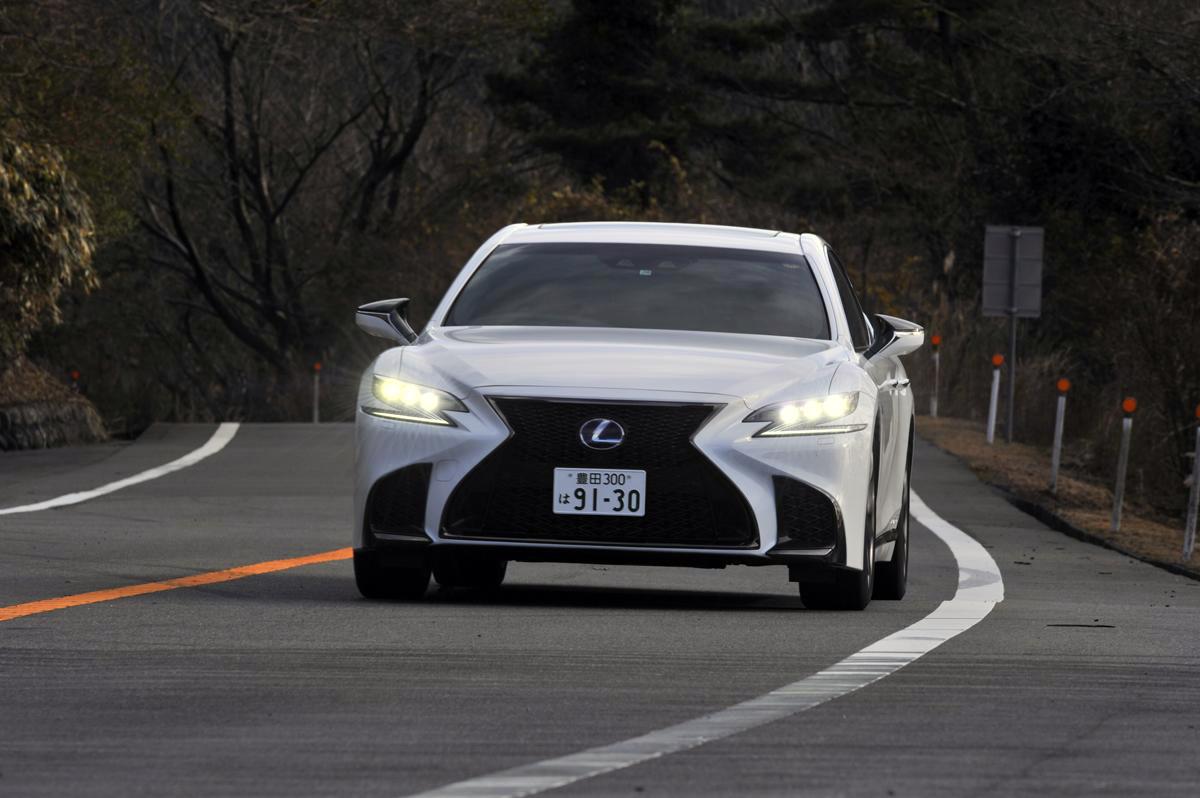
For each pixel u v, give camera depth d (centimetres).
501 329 3612
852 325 3794
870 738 2094
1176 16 14262
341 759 1944
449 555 3334
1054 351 15000
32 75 11981
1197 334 10125
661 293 3734
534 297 3734
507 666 2608
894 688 2456
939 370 14550
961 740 2094
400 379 3388
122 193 14912
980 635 3058
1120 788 1853
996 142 17388
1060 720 2242
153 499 6762
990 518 6831
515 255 3881
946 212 18475
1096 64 14988
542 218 18175
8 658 2633
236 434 10575
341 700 2312
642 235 3956
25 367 10694
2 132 10062
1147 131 15612
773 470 3275
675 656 2739
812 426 3322
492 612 3288
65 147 12269
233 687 2403
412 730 2112
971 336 15025
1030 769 1938
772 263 3875
